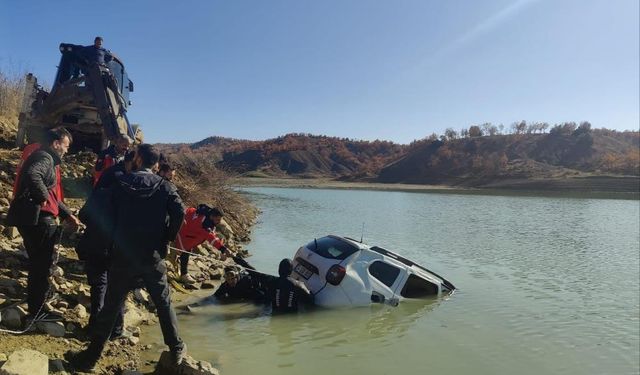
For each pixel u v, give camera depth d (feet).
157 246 15.05
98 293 17.42
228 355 19.27
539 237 64.08
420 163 424.87
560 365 20.67
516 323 26.05
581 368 20.47
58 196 17.92
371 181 385.50
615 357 21.79
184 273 28.22
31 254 17.08
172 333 15.70
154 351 17.99
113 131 36.73
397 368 19.21
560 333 24.68
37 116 40.42
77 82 38.47
